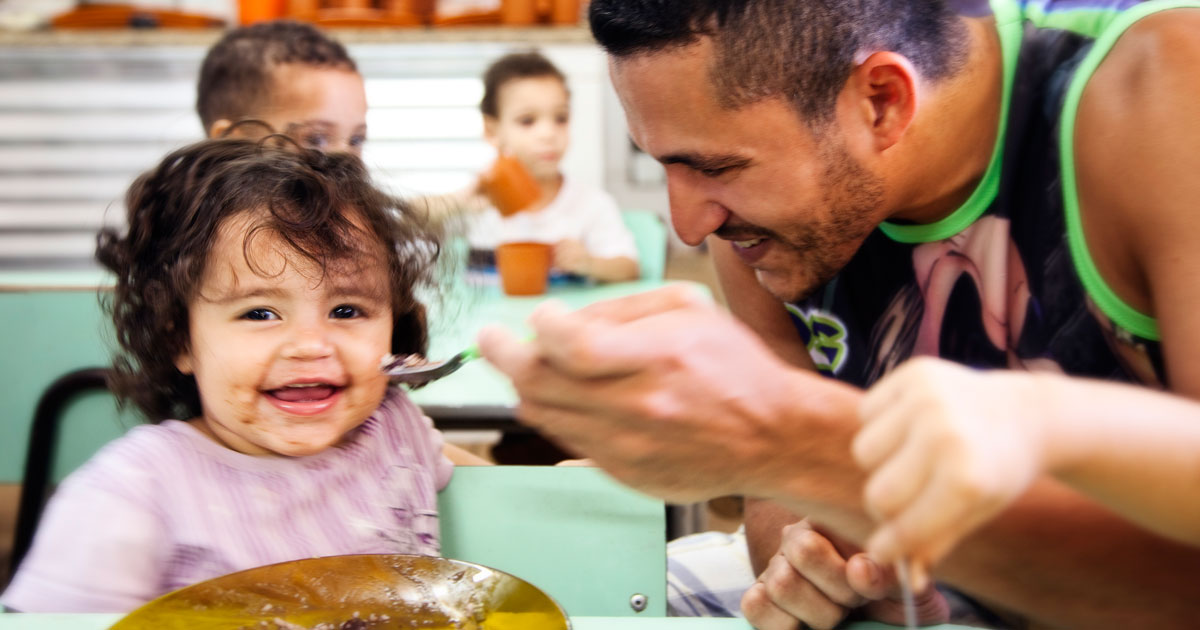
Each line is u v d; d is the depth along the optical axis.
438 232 1.37
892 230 1.06
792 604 0.74
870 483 0.42
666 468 0.60
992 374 0.47
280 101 1.78
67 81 3.56
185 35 3.40
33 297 1.48
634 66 0.83
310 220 0.96
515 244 2.09
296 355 0.93
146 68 3.54
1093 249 0.91
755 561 1.12
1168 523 0.51
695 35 0.79
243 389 0.93
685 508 1.59
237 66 1.82
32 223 3.69
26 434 1.50
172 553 0.90
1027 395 0.46
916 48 0.87
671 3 0.80
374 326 0.99
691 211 0.90
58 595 0.84
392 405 1.06
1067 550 0.64
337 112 1.83
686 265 4.41
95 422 1.49
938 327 1.08
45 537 0.86
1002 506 0.40
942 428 0.39
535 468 1.03
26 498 1.49
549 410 0.58
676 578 1.27
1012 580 0.67
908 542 0.40
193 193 0.96
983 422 0.41
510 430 1.42
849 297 1.15
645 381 0.55
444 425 1.41
